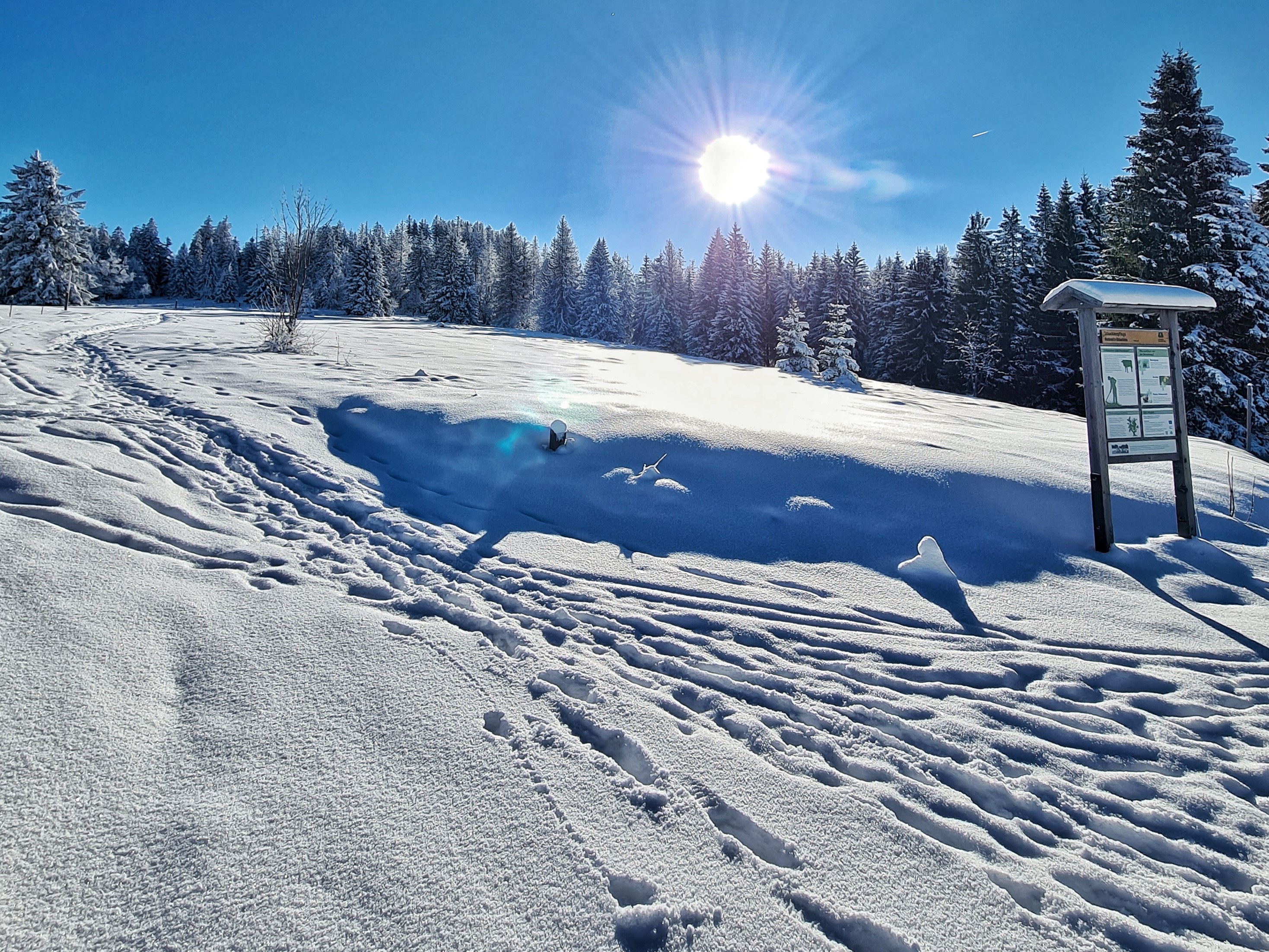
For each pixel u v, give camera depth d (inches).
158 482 184.9
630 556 175.5
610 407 320.8
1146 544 191.8
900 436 309.4
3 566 117.7
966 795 87.6
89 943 54.3
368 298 1924.2
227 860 63.6
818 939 61.6
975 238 1245.7
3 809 66.1
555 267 1962.4
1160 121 687.7
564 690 105.1
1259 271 623.2
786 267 1845.5
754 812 78.8
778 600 152.9
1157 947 64.3
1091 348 189.8
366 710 92.7
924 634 139.4
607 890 64.7
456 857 67.1
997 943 63.1
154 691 91.4
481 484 229.3
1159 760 98.6
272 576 138.2
